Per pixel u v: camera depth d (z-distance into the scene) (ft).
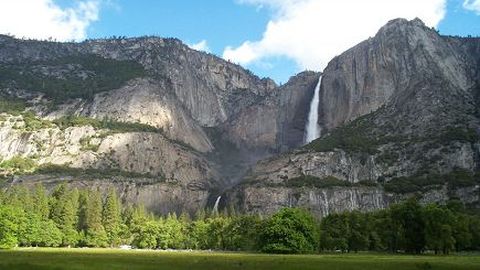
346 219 495.82
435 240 405.39
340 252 463.83
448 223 416.26
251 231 542.98
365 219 499.10
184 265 218.59
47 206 592.19
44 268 190.39
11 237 462.60
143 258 283.18
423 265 219.00
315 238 424.46
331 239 463.83
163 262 240.53
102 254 345.92
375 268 203.21
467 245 454.40
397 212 442.91
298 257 313.94
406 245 433.07
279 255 360.89
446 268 203.72
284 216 425.69
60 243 574.15
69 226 596.29
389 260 271.28
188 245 625.00
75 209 623.77
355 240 472.44
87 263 222.48
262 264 226.58
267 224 442.09
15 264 207.51
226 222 604.08
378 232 478.18
